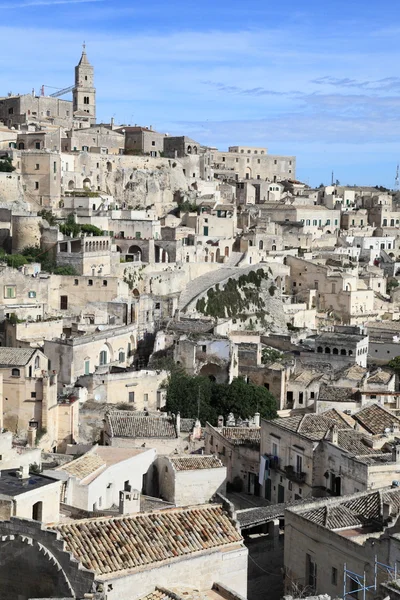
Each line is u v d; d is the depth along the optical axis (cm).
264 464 9825
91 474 8619
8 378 12512
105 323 17388
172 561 5547
